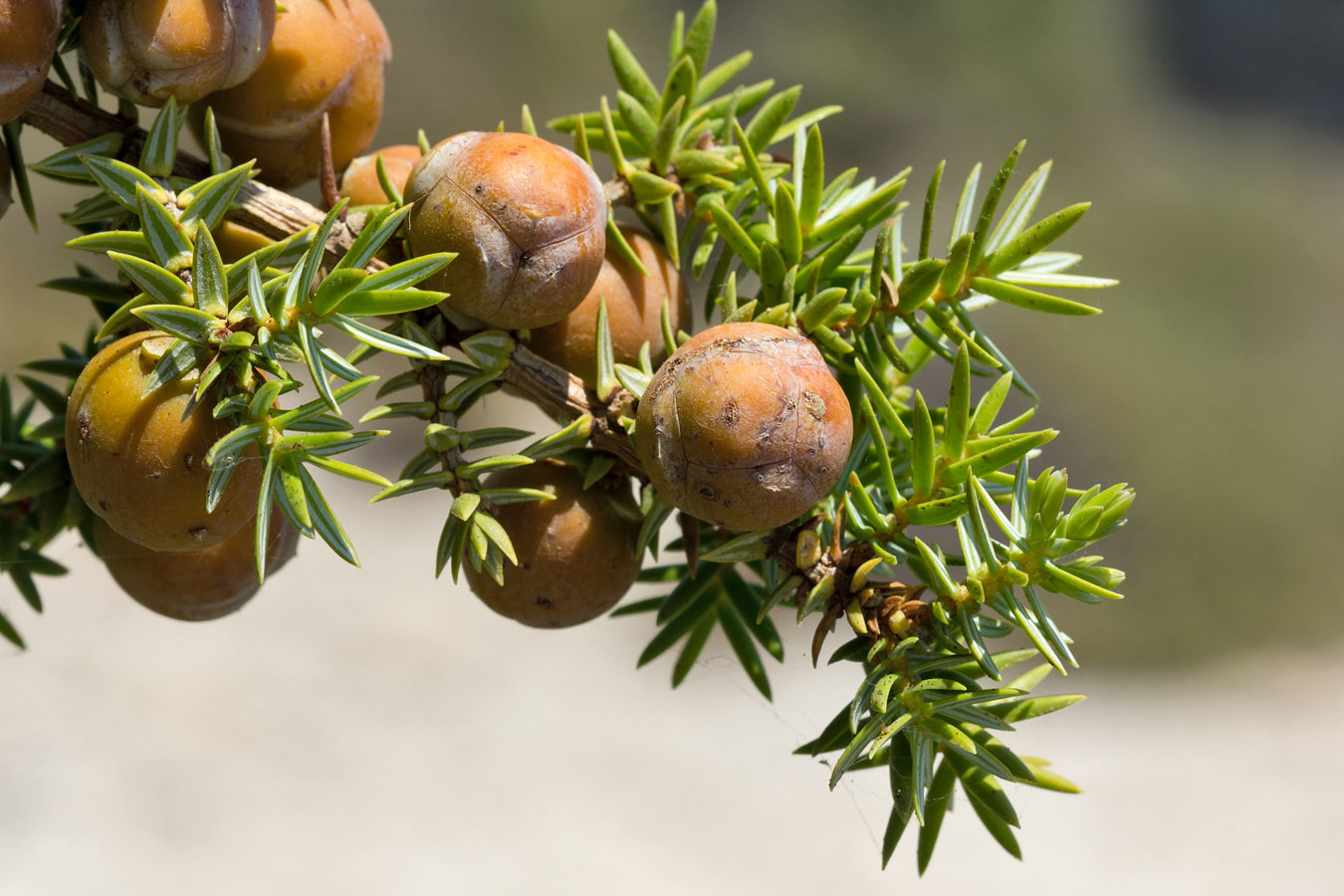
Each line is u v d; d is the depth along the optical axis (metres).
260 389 0.24
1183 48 1.89
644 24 1.53
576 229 0.25
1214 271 1.58
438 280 0.25
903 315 0.25
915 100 1.64
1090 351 1.46
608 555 0.26
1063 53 1.69
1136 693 1.22
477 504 0.25
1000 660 0.25
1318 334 1.54
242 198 0.25
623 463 0.26
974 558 0.24
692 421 0.24
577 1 1.47
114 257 0.24
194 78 0.25
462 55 1.42
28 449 0.27
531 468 0.26
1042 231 0.25
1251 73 1.88
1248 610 1.31
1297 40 1.89
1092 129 1.68
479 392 0.25
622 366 0.25
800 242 0.26
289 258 0.25
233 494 0.24
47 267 1.14
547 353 0.26
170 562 0.26
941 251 0.70
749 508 0.24
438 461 0.25
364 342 0.24
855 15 1.63
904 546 0.25
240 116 0.26
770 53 1.60
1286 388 1.46
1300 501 1.36
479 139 0.25
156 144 0.25
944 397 1.08
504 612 0.26
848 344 0.25
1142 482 1.38
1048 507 0.24
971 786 0.25
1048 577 0.25
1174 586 1.32
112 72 0.25
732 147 0.27
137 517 0.24
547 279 0.25
